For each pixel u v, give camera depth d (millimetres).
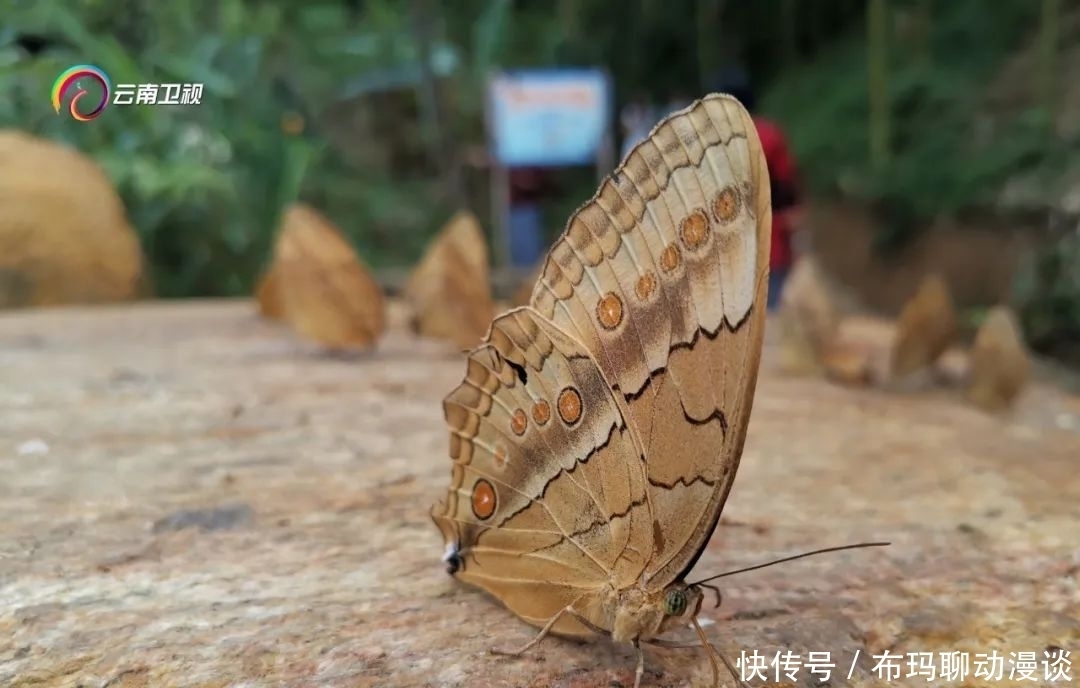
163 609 124
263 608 126
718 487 99
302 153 462
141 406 221
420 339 310
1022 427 232
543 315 110
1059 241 424
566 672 112
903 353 274
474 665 113
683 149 99
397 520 158
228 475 177
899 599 133
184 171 385
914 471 192
